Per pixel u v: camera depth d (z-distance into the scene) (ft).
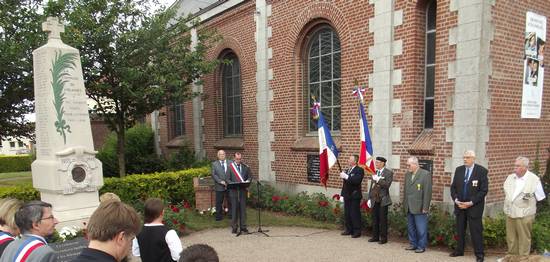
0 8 32.55
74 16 33.58
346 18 31.81
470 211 21.07
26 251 8.88
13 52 30.12
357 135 31.42
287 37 37.04
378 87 29.63
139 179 33.40
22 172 82.38
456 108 25.55
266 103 39.65
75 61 25.59
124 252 7.11
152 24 38.50
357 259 21.88
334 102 34.71
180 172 36.63
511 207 20.97
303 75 37.06
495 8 25.05
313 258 22.21
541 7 28.35
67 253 16.05
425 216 22.98
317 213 31.53
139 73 36.06
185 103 53.62
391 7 28.60
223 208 33.30
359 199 26.66
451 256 21.97
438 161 26.68
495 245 23.15
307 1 34.88
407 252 23.03
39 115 25.34
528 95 27.86
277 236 27.25
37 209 9.73
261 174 40.50
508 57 26.13
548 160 29.78
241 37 42.60
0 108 35.65
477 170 21.29
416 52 27.89
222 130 48.06
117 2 36.73
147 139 60.54
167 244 11.69
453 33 25.67
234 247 24.68
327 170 28.78
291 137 37.24
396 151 29.07
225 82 47.62
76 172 25.00
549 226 24.59
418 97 28.25
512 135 26.99
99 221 6.90
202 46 41.86
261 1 39.24
